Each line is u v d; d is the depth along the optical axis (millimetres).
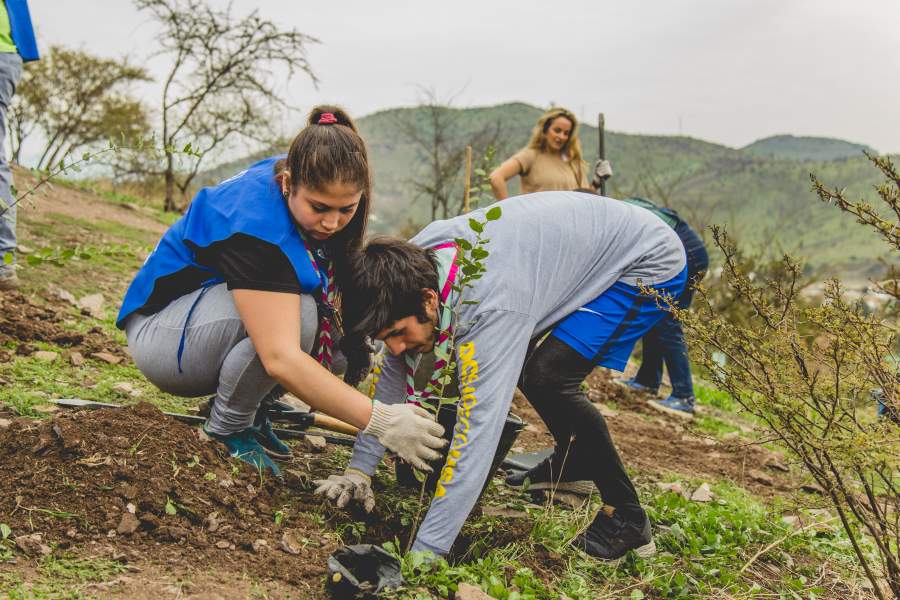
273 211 2387
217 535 2266
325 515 2564
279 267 2348
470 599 2068
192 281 2641
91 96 18000
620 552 2660
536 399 2646
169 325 2646
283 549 2275
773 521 3373
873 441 2100
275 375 2330
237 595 1979
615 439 4820
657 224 2754
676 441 5133
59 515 2160
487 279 2342
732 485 4184
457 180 16000
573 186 6008
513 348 2320
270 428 3061
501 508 3012
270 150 14828
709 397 7035
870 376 2312
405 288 2270
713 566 2812
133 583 1938
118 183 14070
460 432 2301
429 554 2223
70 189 10078
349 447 3400
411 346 2422
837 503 2389
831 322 2295
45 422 2521
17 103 17438
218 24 13531
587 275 2582
